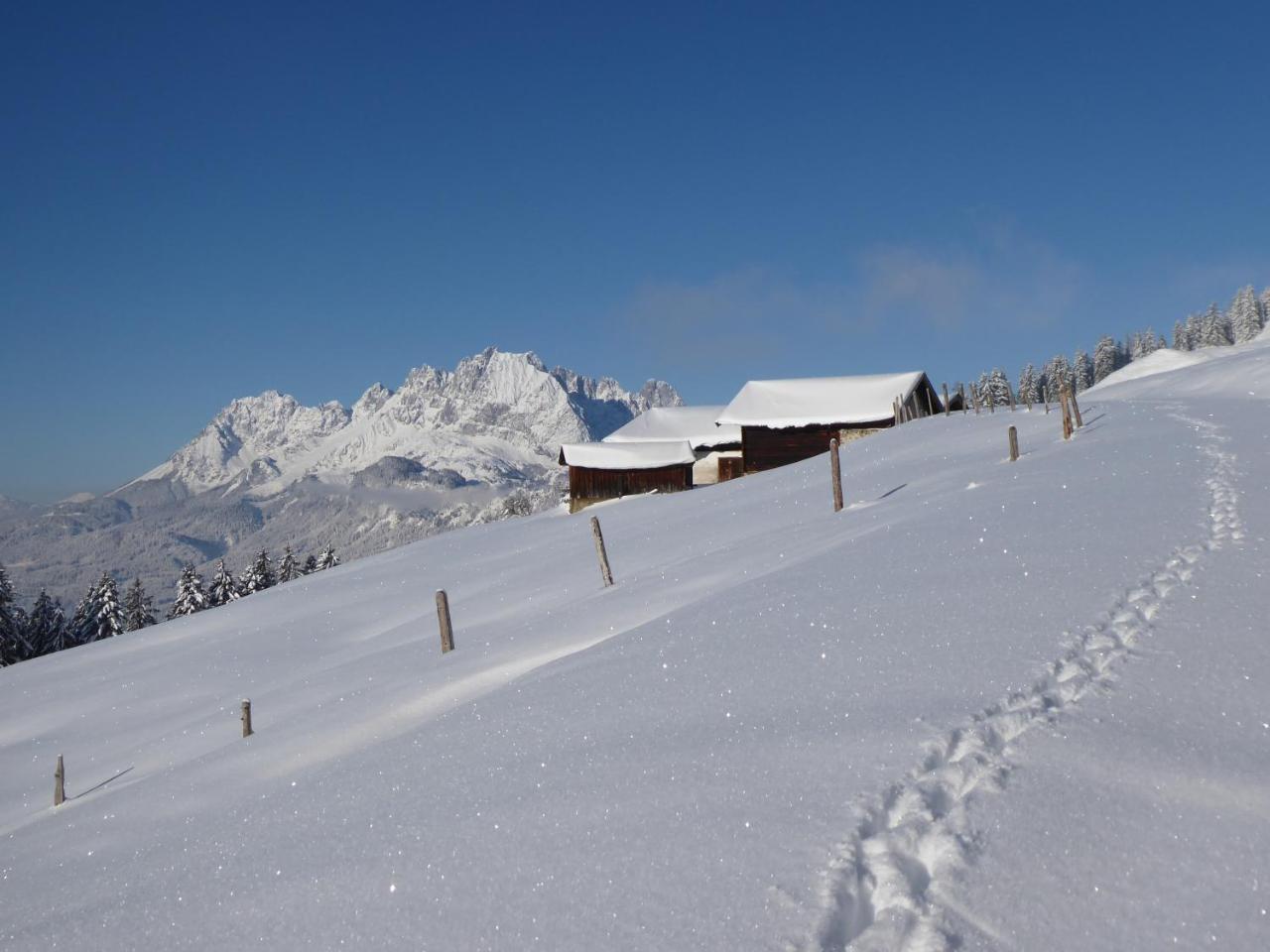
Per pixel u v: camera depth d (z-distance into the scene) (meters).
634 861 4.55
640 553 25.03
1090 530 10.46
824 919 3.65
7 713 26.73
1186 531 9.69
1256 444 16.42
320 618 29.83
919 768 4.79
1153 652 6.21
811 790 4.82
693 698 7.14
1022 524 11.66
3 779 20.20
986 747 5.01
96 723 23.53
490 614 21.97
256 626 31.19
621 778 5.69
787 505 25.88
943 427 36.34
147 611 75.50
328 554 90.31
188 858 7.00
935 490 19.14
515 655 13.22
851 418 49.19
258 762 10.72
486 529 48.34
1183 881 3.75
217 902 5.67
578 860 4.73
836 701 6.23
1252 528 9.41
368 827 6.20
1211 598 7.18
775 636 8.47
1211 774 4.54
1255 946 3.35
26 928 6.48
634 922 4.01
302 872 5.72
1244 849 3.91
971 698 5.72
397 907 4.80
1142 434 21.06
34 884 8.25
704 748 5.87
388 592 31.95
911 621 7.91
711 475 59.06
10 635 59.69
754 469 50.81
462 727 8.24
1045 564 9.09
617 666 8.85
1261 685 5.50
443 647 16.19
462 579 30.89
